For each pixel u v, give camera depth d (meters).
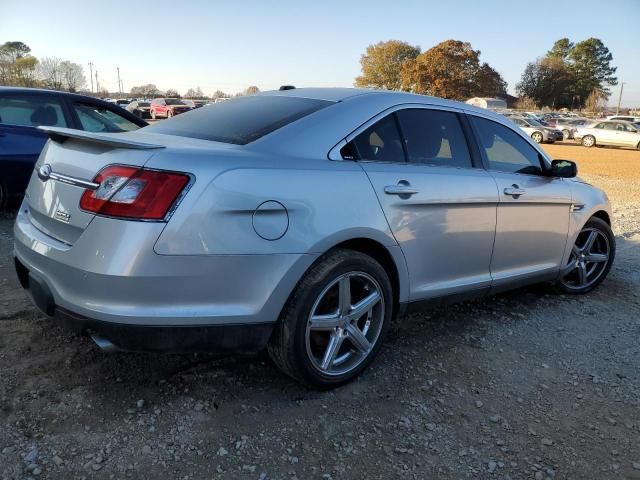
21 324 3.55
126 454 2.46
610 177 15.96
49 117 6.47
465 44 74.38
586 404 3.12
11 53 83.06
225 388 3.00
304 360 2.85
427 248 3.37
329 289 2.89
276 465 2.46
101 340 2.55
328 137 3.03
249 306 2.64
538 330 4.08
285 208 2.68
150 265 2.42
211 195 2.49
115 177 2.48
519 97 105.12
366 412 2.89
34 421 2.61
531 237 4.14
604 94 108.44
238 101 3.64
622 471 2.57
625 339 4.02
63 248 2.60
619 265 5.97
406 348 3.64
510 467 2.55
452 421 2.87
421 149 3.48
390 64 90.56
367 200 3.00
